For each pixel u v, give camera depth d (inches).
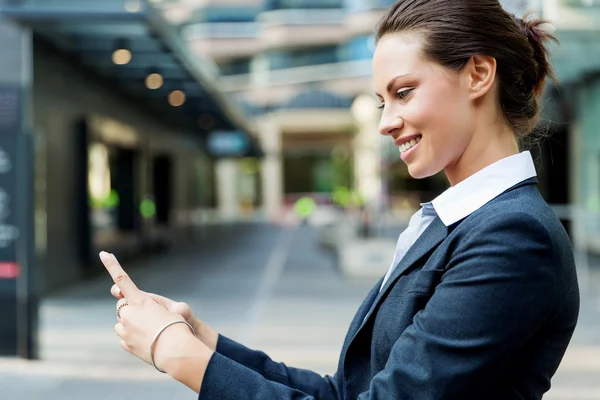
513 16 44.6
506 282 33.4
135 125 566.9
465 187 39.1
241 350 49.4
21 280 210.7
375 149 511.5
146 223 597.6
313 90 1318.9
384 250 408.2
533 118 42.6
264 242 703.1
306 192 1594.5
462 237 36.9
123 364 205.0
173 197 750.5
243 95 1380.4
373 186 595.2
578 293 37.8
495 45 38.4
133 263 498.3
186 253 583.2
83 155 415.5
